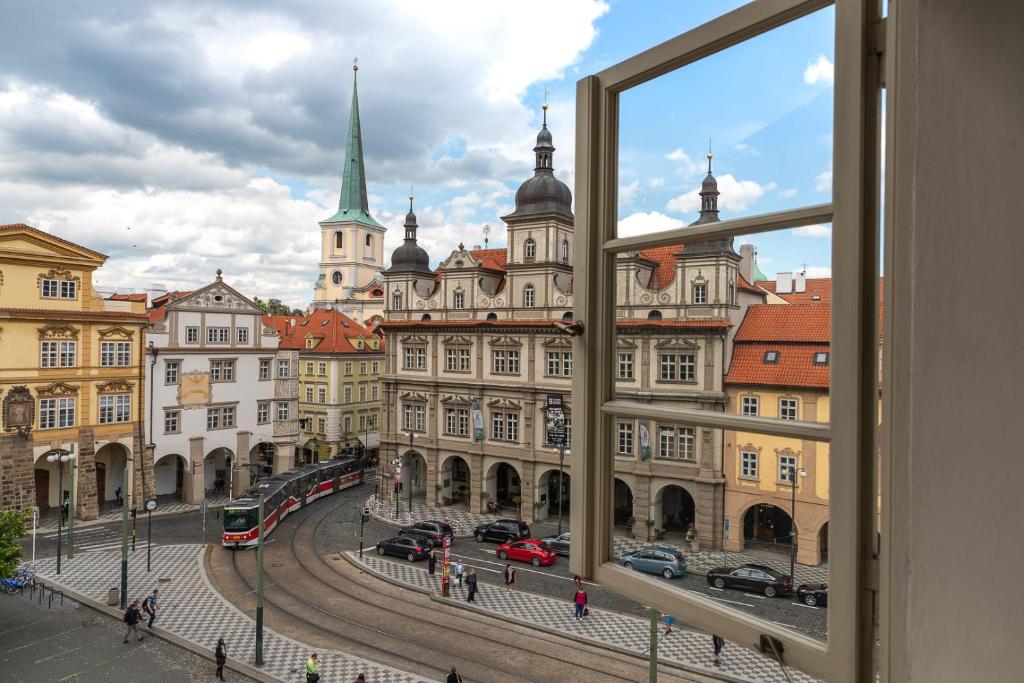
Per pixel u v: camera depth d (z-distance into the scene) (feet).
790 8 8.95
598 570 11.60
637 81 11.34
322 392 248.11
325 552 140.87
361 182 453.58
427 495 176.86
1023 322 6.84
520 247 160.15
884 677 7.73
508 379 161.79
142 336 171.01
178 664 87.76
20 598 111.45
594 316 11.76
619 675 82.58
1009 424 6.89
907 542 7.51
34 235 151.43
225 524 141.79
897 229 7.61
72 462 134.10
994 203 6.99
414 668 85.71
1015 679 6.86
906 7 7.55
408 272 180.86
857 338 8.25
